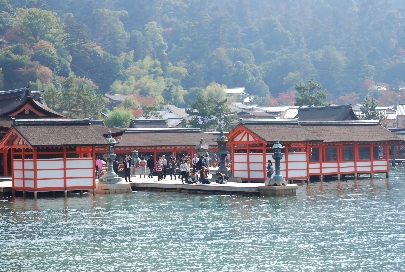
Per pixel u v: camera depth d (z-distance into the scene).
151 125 155.88
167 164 104.62
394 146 153.75
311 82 197.50
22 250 52.97
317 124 102.50
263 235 57.62
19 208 71.38
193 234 58.28
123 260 50.03
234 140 93.06
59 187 78.31
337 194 82.75
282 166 91.75
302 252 51.81
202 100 183.25
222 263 49.00
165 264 48.84
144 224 62.62
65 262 49.47
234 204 73.94
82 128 78.81
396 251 52.00
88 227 61.41
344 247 53.28
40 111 102.12
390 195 82.00
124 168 92.12
